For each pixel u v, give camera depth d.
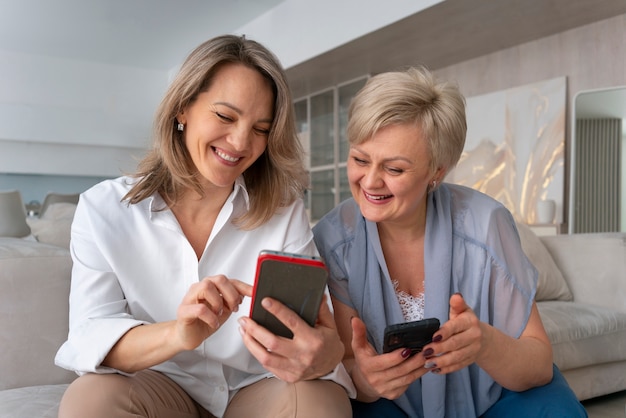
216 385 1.15
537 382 1.21
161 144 1.08
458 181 5.05
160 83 8.16
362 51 4.80
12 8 5.73
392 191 1.11
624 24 3.93
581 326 2.13
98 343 0.95
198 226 1.17
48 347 1.37
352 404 1.26
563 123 4.24
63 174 7.68
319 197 6.50
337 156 6.08
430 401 1.23
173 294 1.13
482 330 1.05
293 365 0.89
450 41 4.51
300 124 6.82
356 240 1.28
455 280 1.25
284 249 1.20
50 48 7.15
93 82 7.74
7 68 7.25
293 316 0.86
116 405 0.91
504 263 1.24
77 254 1.10
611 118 3.99
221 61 1.02
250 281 1.18
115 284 1.11
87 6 5.68
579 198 4.14
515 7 3.78
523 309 1.25
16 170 7.39
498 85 4.80
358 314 1.27
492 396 1.27
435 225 1.25
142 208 1.13
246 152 1.06
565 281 2.53
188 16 5.94
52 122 7.44
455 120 1.10
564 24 4.14
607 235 2.50
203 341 1.01
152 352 0.93
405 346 1.00
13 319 1.34
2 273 1.33
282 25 5.45
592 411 2.16
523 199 4.51
